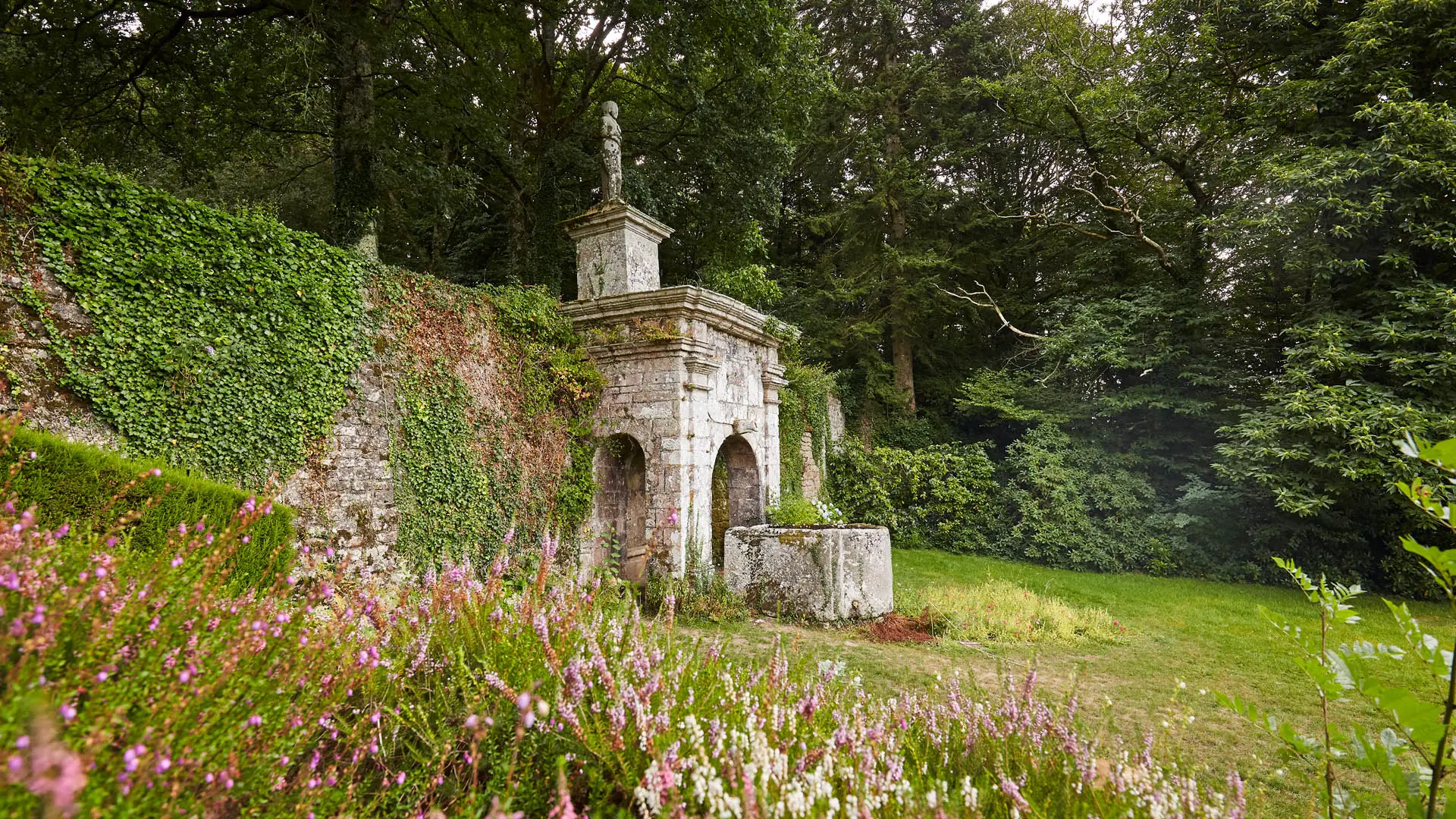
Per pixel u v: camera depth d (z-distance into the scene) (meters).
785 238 22.31
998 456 19.12
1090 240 17.31
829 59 19.02
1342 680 1.74
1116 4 15.36
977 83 17.50
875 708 2.94
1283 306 13.12
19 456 3.23
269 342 5.89
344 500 6.34
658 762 1.74
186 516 4.24
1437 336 9.99
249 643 1.92
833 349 18.67
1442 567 1.42
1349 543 11.67
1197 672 6.48
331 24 9.15
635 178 13.27
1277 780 4.05
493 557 7.71
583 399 8.99
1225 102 13.62
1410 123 9.95
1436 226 10.17
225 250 5.65
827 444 15.42
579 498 8.80
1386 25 10.29
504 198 14.94
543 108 14.08
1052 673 6.28
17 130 9.52
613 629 2.88
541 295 9.03
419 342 7.25
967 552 14.71
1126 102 14.15
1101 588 11.27
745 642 6.78
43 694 1.32
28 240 4.65
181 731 1.53
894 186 17.91
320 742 2.11
